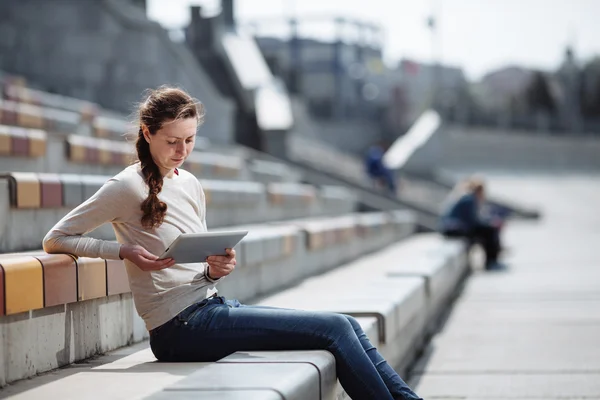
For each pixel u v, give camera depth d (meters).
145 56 21.91
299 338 3.88
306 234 9.48
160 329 3.96
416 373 6.51
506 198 28.86
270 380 3.31
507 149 47.69
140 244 3.88
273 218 12.32
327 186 21.09
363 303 5.88
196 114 3.88
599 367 6.50
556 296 10.49
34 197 5.82
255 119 26.80
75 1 21.25
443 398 5.66
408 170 34.41
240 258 7.05
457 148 45.25
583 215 27.14
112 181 3.85
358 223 12.42
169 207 3.92
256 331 3.88
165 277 3.91
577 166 49.72
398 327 6.02
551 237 19.92
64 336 4.16
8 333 3.69
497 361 6.85
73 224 3.86
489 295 10.91
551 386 5.91
